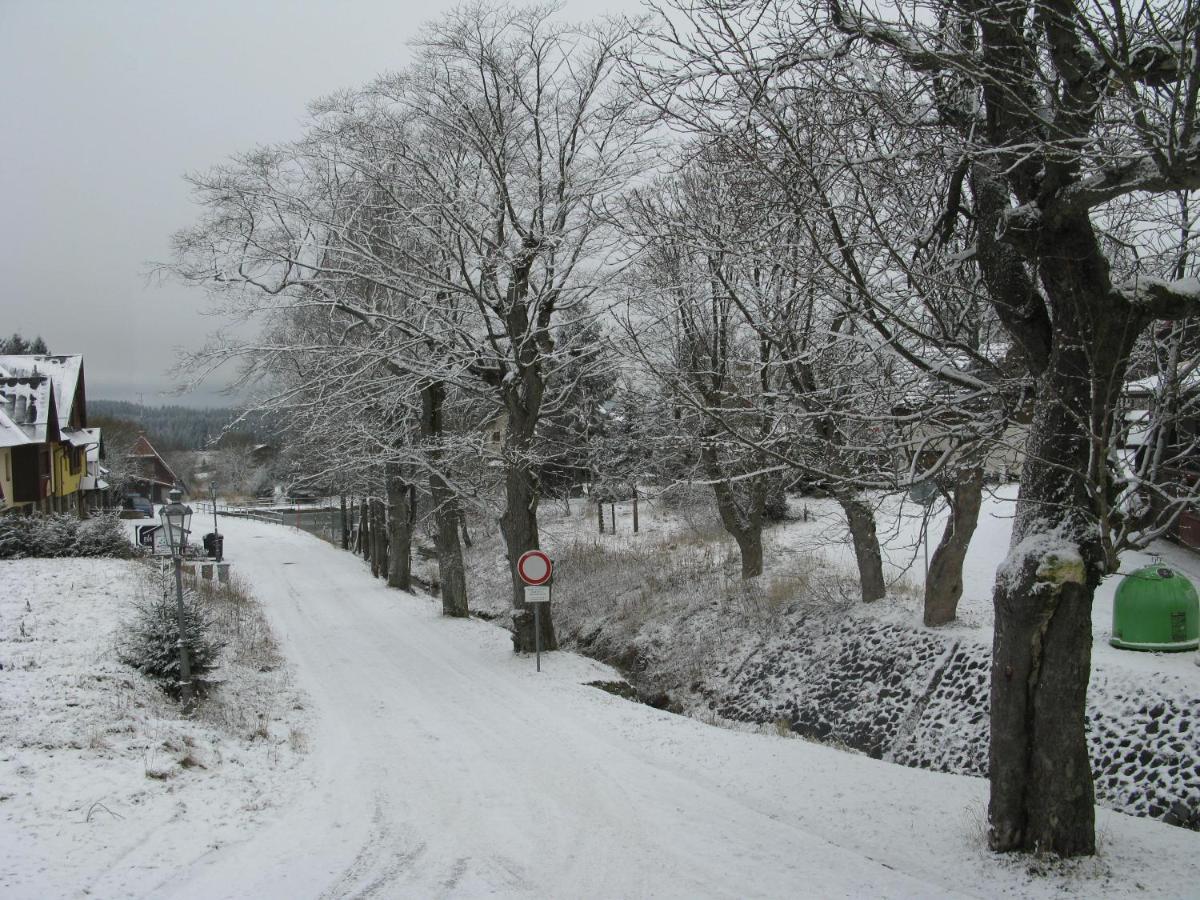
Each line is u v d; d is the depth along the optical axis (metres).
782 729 15.25
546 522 38.22
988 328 9.31
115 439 75.94
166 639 12.75
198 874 6.58
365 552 45.97
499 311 18.27
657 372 8.57
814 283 8.00
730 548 26.55
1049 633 7.25
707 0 7.24
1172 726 11.09
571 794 9.37
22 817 7.01
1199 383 7.59
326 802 8.91
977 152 6.51
